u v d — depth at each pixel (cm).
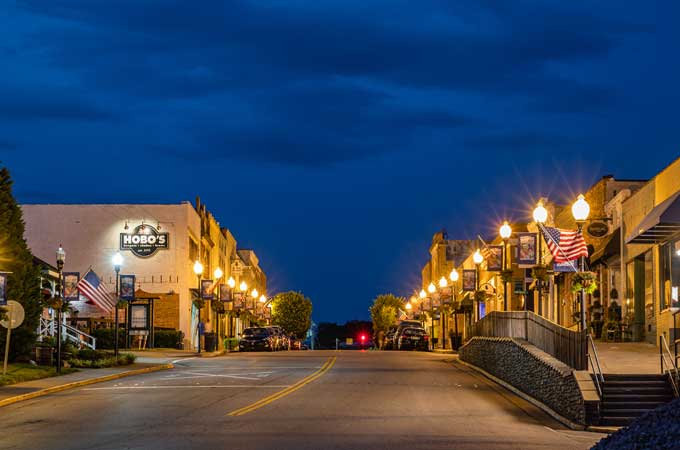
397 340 7144
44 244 7012
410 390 2945
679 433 1202
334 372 3725
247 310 8369
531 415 2433
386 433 1959
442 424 2144
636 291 4119
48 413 2341
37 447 1761
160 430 1981
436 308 7431
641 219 4031
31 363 3728
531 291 5603
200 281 5922
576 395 2266
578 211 2502
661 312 3769
